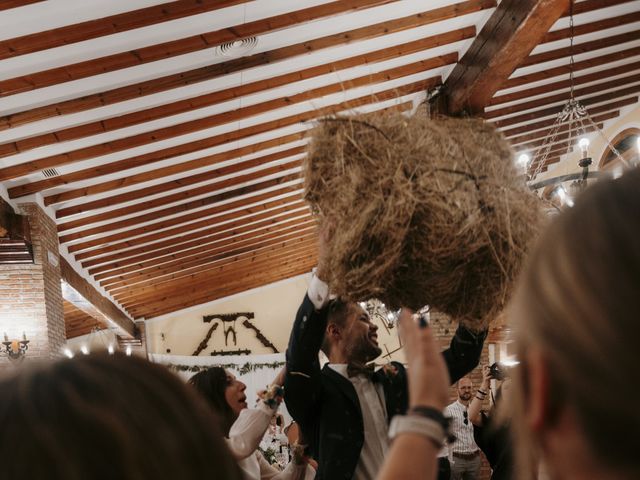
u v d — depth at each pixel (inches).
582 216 13.2
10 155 228.2
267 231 454.3
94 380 13.6
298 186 52.2
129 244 380.8
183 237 404.5
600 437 12.0
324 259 48.8
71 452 12.1
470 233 44.3
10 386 13.3
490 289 46.4
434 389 22.3
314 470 94.7
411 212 43.7
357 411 54.6
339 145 48.8
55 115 210.2
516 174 50.5
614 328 11.6
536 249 14.2
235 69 214.4
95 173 271.4
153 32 186.4
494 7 225.3
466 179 45.6
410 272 45.9
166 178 311.3
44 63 186.4
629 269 11.8
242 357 562.6
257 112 256.1
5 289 270.4
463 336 55.8
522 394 13.9
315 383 53.7
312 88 255.6
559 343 12.4
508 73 237.9
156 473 12.8
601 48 289.6
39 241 273.9
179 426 13.8
